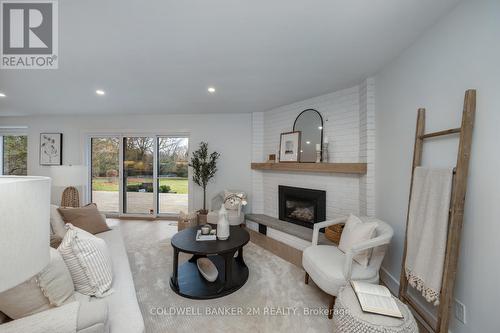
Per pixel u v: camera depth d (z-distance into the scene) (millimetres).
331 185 3104
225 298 1987
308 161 3359
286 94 3201
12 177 667
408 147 1926
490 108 1192
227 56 2092
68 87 2932
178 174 4797
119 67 2328
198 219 4059
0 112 4402
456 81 1413
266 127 4238
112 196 4828
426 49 1694
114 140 4789
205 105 3881
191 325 1661
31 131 4699
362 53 2035
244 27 1645
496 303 1146
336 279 1692
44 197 640
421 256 1470
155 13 1490
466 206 1315
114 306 1229
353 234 1937
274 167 3689
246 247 3168
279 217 3805
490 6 1196
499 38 1152
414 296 1805
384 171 2326
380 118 2410
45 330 834
